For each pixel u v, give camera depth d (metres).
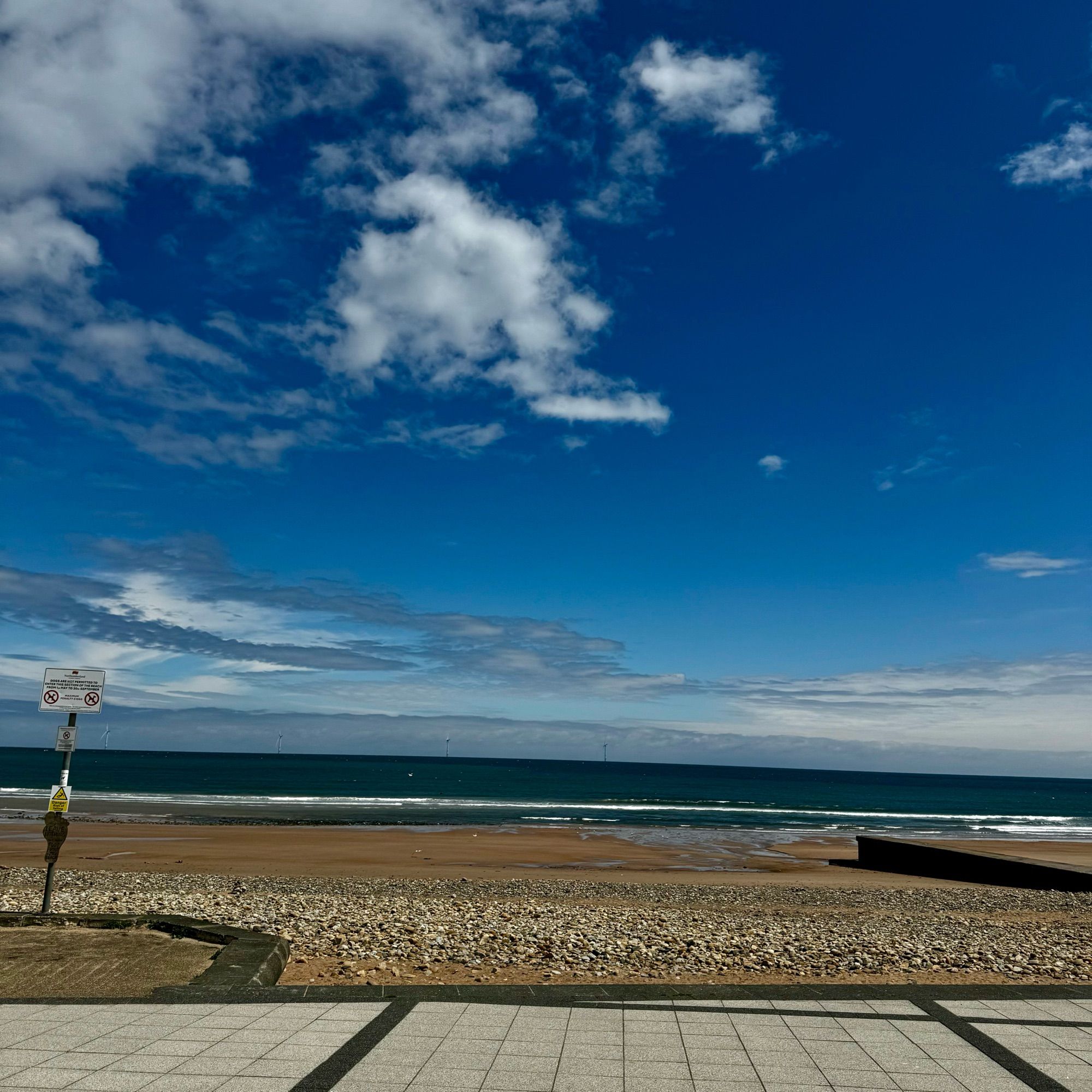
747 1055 5.70
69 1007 6.52
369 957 9.45
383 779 114.12
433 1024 6.25
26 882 18.47
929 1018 6.61
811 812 68.38
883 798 102.56
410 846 33.84
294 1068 5.26
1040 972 9.67
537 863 29.94
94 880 19.14
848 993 7.33
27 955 8.12
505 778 138.50
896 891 23.36
